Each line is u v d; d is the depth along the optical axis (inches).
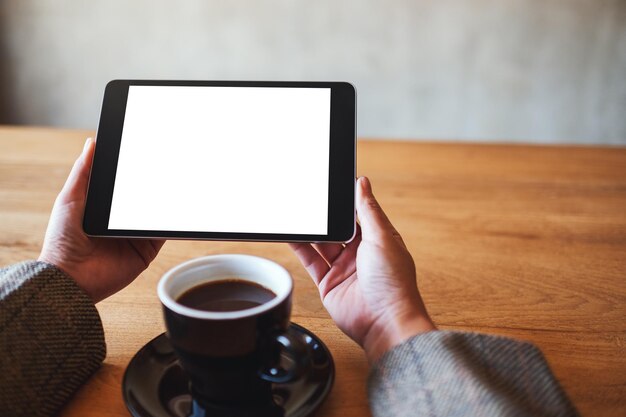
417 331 15.5
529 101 78.7
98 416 15.8
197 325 13.9
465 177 35.9
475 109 79.4
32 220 29.3
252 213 19.4
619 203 32.2
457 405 12.9
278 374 14.9
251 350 14.4
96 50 78.2
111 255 20.3
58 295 16.9
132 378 15.8
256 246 27.1
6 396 14.7
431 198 32.7
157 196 19.6
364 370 17.8
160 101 20.8
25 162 37.2
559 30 75.5
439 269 24.5
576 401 16.5
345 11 75.7
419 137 81.0
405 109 79.8
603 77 77.1
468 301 22.0
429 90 78.7
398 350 14.8
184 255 25.9
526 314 21.1
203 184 19.8
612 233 28.4
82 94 80.1
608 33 75.3
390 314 16.4
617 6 74.1
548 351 18.9
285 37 77.0
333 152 20.0
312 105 20.6
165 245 26.9
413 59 77.4
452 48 76.7
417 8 75.3
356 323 17.8
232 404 15.3
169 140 20.3
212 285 16.5
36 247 26.5
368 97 79.4
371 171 36.7
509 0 74.5
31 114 81.3
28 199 31.8
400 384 14.2
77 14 76.7
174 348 15.0
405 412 13.6
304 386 15.7
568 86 77.8
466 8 75.1
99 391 16.8
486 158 39.4
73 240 19.2
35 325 15.9
